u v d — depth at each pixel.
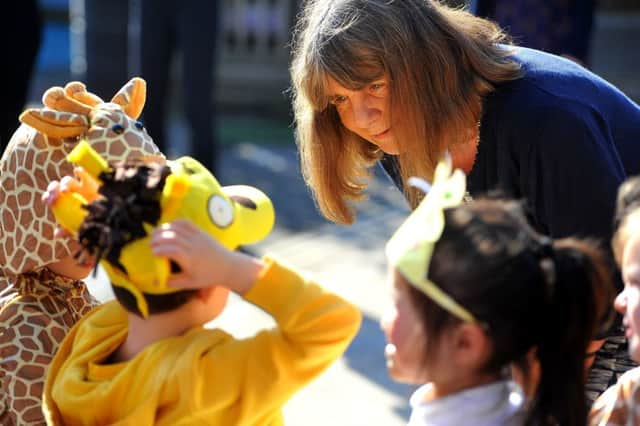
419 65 3.10
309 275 2.31
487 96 3.18
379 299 7.13
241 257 2.23
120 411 2.32
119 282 2.27
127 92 2.98
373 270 7.89
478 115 3.19
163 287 2.21
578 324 2.19
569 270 2.18
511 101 3.11
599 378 3.08
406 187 3.44
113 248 2.21
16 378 2.72
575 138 2.99
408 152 3.22
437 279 2.10
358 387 5.66
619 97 3.30
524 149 3.07
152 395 2.26
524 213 2.41
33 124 2.75
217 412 2.27
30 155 2.83
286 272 2.24
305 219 9.49
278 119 15.69
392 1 3.14
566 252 2.23
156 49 8.62
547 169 3.03
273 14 15.75
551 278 2.13
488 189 3.28
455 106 3.13
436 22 3.16
